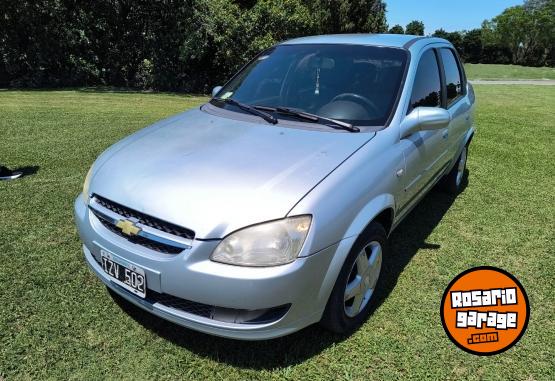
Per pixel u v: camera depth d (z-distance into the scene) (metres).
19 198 4.33
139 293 2.29
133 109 9.70
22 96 11.16
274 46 3.97
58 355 2.40
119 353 2.44
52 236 3.62
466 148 5.00
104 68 15.88
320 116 2.98
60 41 14.49
